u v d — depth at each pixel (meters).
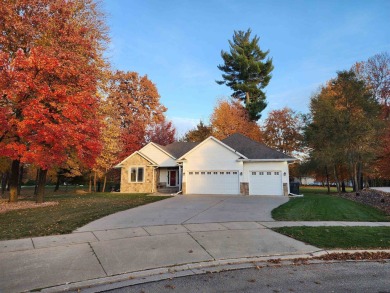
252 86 44.84
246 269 6.24
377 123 27.97
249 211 13.99
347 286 5.23
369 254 7.23
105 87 24.94
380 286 5.22
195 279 5.65
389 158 29.33
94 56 20.06
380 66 34.62
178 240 8.37
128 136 39.78
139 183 29.91
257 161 24.52
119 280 5.60
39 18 16.39
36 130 13.79
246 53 45.94
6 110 13.77
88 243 7.93
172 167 32.34
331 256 7.08
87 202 18.06
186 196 22.52
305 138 34.59
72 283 5.37
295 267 6.36
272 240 8.42
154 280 5.61
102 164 29.62
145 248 7.57
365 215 12.72
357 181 31.59
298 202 18.00
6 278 5.52
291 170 46.44
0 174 31.53
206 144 25.64
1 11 14.89
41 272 5.85
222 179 24.92
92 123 16.05
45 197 23.39
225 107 43.62
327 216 12.45
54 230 9.30
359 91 29.31
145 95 45.88
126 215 12.59
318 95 35.25
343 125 28.48
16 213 12.95
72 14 19.47
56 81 15.43
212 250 7.46
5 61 13.25
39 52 14.44
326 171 35.06
